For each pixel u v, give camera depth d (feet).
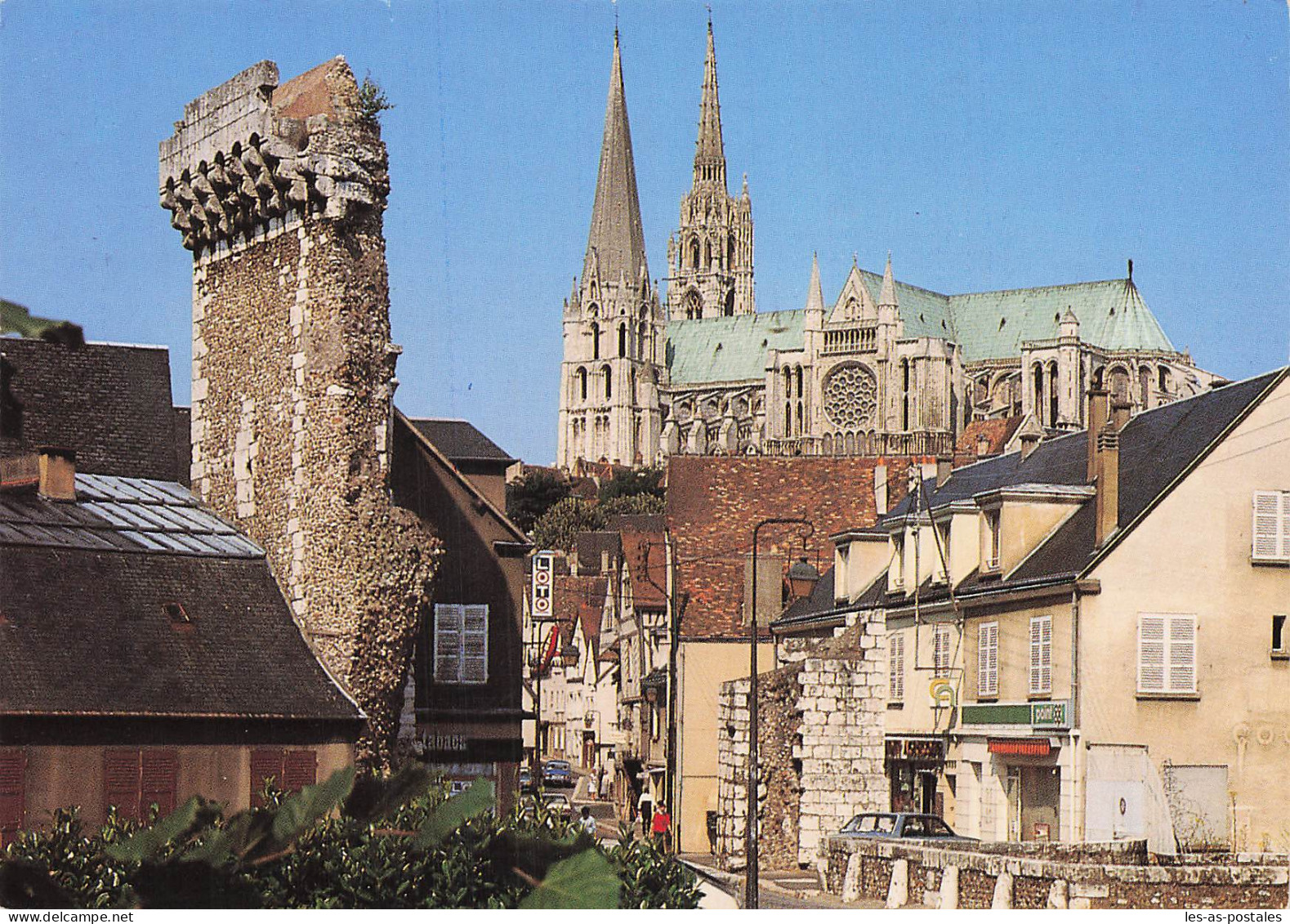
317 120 127.65
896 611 176.65
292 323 130.00
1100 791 145.59
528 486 601.21
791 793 178.19
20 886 62.03
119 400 146.51
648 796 213.05
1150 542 148.77
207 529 132.98
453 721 149.28
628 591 275.18
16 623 114.52
